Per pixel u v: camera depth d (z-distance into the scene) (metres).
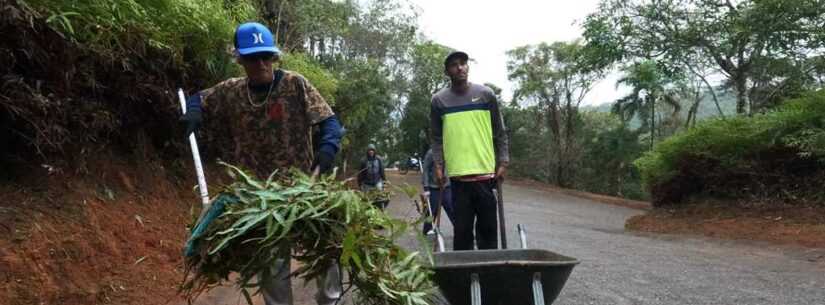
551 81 35.97
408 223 2.87
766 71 16.58
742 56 16.92
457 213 5.18
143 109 6.19
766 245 8.67
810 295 5.29
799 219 9.99
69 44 4.30
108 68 5.04
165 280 4.88
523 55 36.66
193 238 2.78
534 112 37.72
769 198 11.57
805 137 10.34
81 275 4.21
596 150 35.06
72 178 4.93
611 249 8.46
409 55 30.55
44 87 4.38
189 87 6.50
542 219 14.62
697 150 12.62
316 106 3.66
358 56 24.19
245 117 3.66
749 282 5.88
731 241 9.28
